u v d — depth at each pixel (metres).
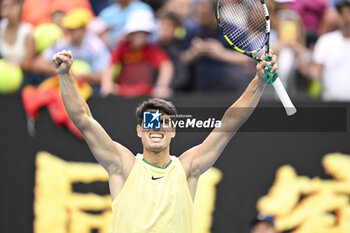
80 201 25.72
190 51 26.38
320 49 27.03
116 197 16.36
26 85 26.78
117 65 26.27
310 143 25.12
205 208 25.14
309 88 27.00
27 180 25.83
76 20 26.34
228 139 16.73
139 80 26.11
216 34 26.20
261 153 25.08
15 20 27.20
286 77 26.59
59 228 25.77
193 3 27.98
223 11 20.42
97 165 25.69
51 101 25.69
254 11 20.97
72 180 25.72
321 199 25.16
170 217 16.03
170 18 26.34
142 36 25.97
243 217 25.12
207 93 26.06
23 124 25.80
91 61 26.72
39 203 25.80
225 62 26.06
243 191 25.14
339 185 25.14
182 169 16.52
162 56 26.19
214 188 25.12
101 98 25.09
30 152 25.80
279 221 25.09
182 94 25.62
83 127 16.23
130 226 16.05
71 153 25.73
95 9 30.23
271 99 25.42
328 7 28.56
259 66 16.20
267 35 16.92
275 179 25.12
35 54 27.17
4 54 27.28
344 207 25.19
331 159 25.12
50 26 27.98
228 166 25.14
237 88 26.05
